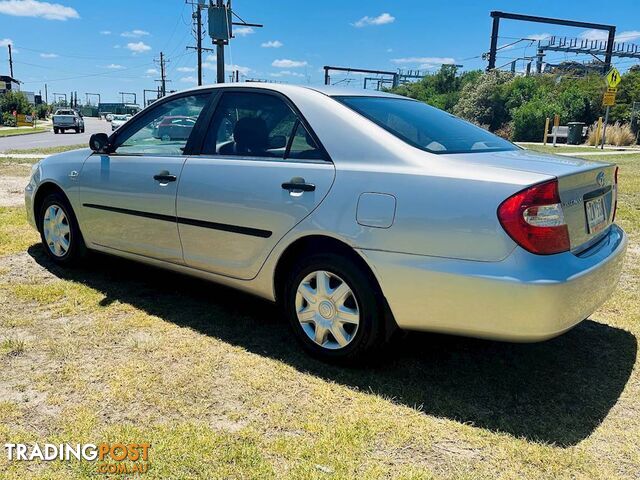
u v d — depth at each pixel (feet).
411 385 9.76
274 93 11.41
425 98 195.21
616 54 189.16
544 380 10.05
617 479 7.40
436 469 7.53
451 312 8.89
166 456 7.66
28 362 10.23
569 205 8.89
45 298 13.51
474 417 8.80
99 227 14.47
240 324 12.32
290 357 10.73
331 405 9.05
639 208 25.94
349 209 9.65
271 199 10.62
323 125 10.46
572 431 8.47
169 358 10.55
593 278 8.93
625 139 87.30
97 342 11.16
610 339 11.85
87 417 8.52
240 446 7.91
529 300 8.21
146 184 12.96
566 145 91.25
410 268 9.07
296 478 7.27
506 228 8.32
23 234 19.93
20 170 40.27
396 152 9.60
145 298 13.79
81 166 14.75
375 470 7.47
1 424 8.31
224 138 11.94
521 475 7.45
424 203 8.95
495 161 9.48
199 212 11.87
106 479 7.21
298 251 10.86
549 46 182.80
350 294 9.95
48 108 344.49
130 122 14.07
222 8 66.39
